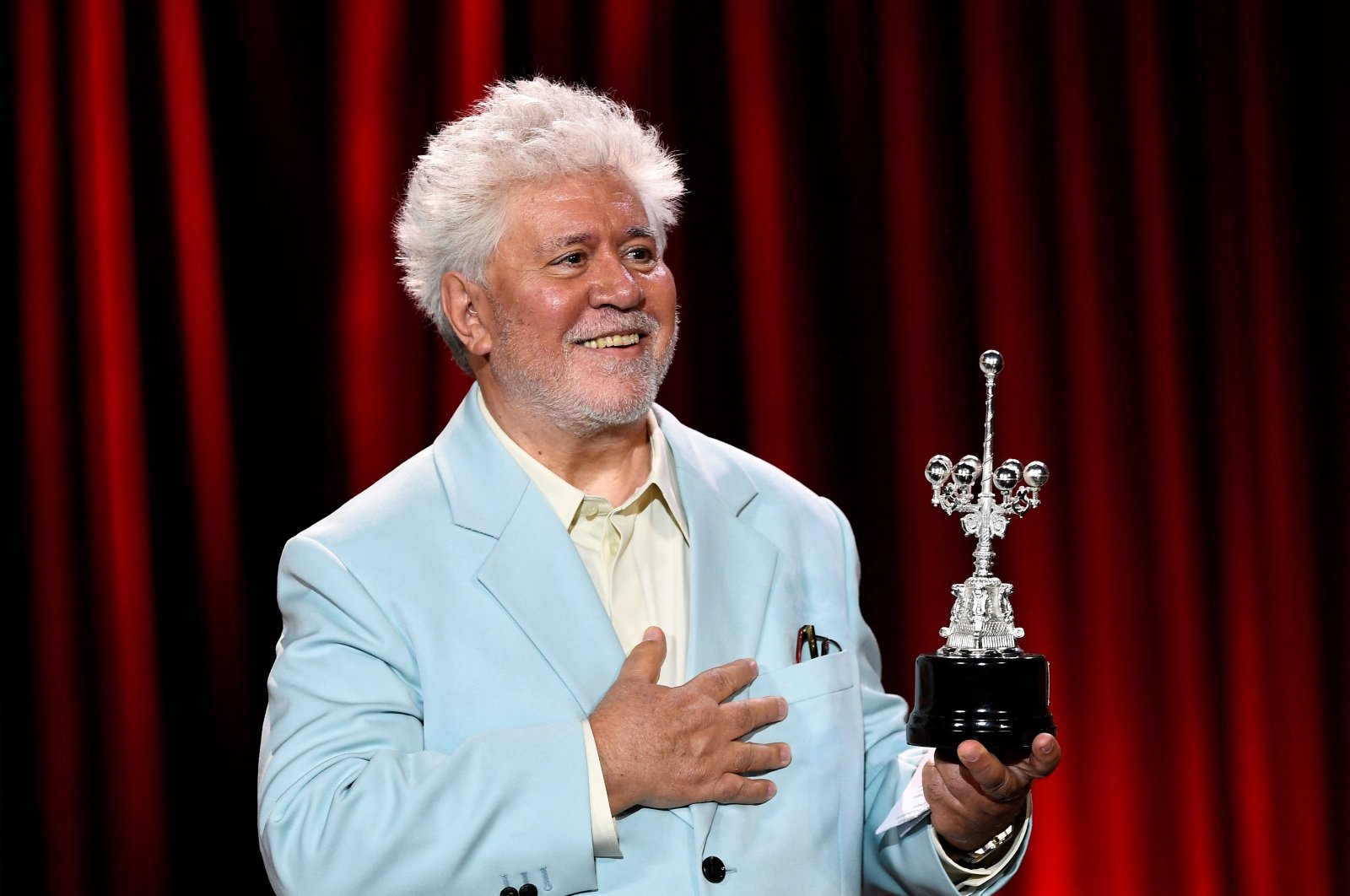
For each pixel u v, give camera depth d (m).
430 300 6.50
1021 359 11.93
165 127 10.59
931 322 11.80
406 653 5.78
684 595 6.22
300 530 10.88
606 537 6.21
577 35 11.32
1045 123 12.02
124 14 10.52
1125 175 12.10
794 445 11.60
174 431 10.69
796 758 5.92
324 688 5.69
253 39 10.80
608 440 6.21
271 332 10.88
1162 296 12.09
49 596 10.52
